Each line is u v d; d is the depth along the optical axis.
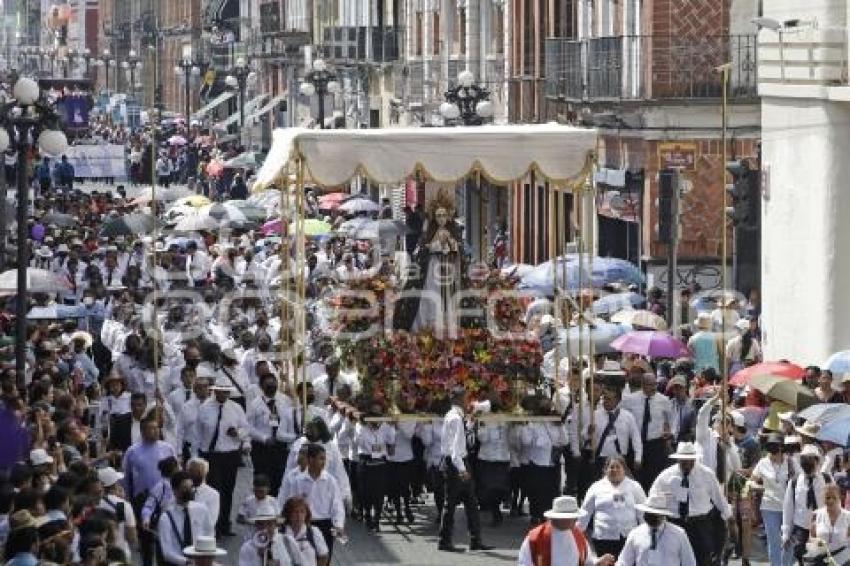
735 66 130.12
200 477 67.62
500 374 85.44
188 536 66.12
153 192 104.69
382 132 85.62
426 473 84.38
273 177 89.00
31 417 75.31
